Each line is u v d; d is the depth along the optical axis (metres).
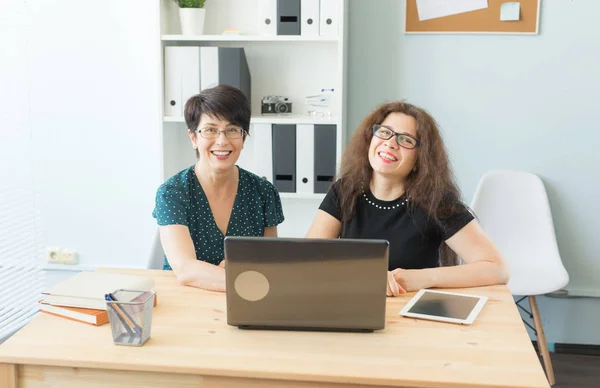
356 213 2.33
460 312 1.82
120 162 3.65
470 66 3.37
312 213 3.56
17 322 3.32
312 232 2.37
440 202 2.22
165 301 1.91
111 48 3.56
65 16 3.56
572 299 3.49
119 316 1.61
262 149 3.24
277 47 3.43
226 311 1.79
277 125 3.22
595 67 3.30
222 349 1.60
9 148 3.44
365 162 2.31
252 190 2.43
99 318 1.74
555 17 3.29
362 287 1.67
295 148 3.22
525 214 3.33
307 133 3.21
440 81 3.40
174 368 1.51
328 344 1.63
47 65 3.61
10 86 3.44
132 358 1.55
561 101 3.35
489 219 3.35
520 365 1.52
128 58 3.55
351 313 1.68
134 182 3.66
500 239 3.33
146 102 3.58
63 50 3.59
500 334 1.69
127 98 3.59
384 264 1.65
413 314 1.81
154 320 1.77
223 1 3.41
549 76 3.34
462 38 3.35
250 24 3.41
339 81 3.18
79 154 3.67
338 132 3.19
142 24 3.51
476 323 1.77
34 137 3.67
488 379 1.45
